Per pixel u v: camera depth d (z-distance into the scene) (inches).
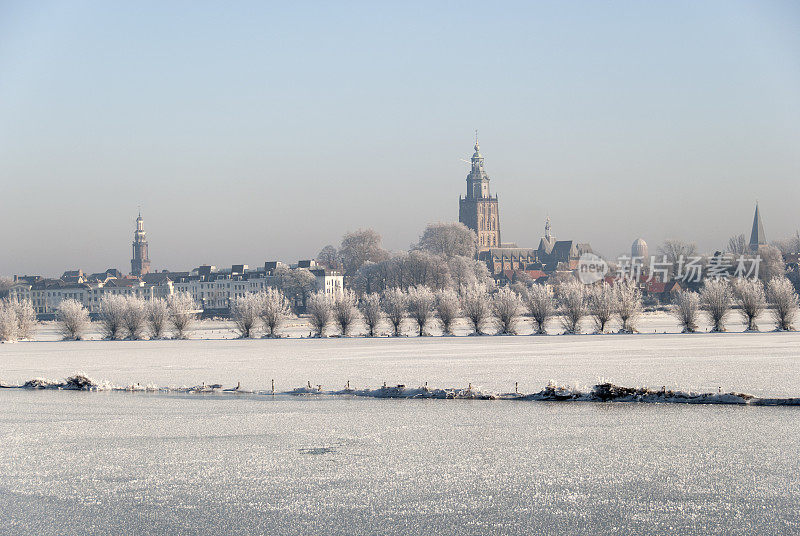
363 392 4370.1
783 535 2169.0
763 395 3961.6
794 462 2805.1
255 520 2359.7
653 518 2308.1
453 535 2210.9
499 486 2625.5
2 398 4505.4
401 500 2504.9
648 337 7785.4
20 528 2338.8
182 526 2326.5
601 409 3811.5
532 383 4520.2
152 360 6407.5
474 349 6692.9
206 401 4293.8
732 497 2466.8
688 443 3095.5
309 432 3452.3
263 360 6195.9
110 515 2427.4
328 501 2509.8
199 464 2967.5
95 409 4097.0
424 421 3617.1
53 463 3016.7
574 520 2305.6
